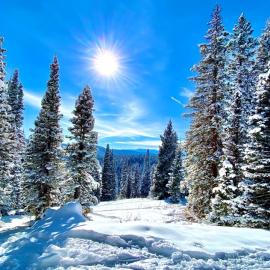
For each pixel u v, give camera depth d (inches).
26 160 1155.3
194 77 971.3
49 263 338.6
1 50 971.9
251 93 1008.2
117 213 1235.2
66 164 1135.6
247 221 641.6
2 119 987.3
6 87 981.2
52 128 1143.0
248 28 1160.8
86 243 376.8
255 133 659.4
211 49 964.6
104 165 2886.3
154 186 2097.7
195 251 362.6
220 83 941.8
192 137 971.9
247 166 667.4
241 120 770.2
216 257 363.6
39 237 446.6
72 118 1141.7
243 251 387.5
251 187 659.4
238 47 1143.6
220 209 727.1
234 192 729.6
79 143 1137.4
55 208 584.1
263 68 1111.0
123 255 343.3
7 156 1008.9
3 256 388.8
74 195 1120.8
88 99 1153.4
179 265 329.1
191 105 974.4
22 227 938.7
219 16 966.4
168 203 1727.4
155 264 327.9
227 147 776.9
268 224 633.6
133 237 382.9
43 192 1130.0
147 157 4968.0
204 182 913.5
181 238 401.4
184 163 996.6
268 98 678.5
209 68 962.1
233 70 1115.3
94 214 1169.4
